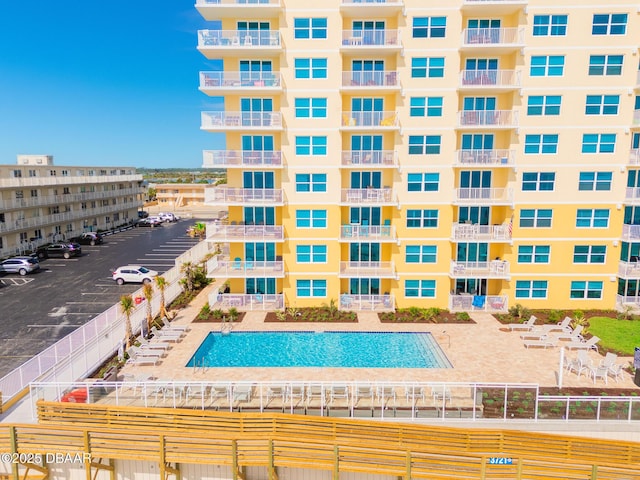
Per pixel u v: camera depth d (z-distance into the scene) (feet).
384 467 42.39
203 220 264.93
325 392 52.47
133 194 237.86
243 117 84.89
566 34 81.35
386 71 83.25
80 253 155.53
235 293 93.30
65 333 78.38
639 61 81.71
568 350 69.05
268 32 82.89
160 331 74.43
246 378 59.72
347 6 80.02
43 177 158.61
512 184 85.30
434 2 81.46
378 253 91.30
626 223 86.28
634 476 40.93
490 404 49.44
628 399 47.85
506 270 86.12
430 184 86.33
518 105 83.05
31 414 50.96
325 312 86.53
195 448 43.52
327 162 86.43
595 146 84.23
